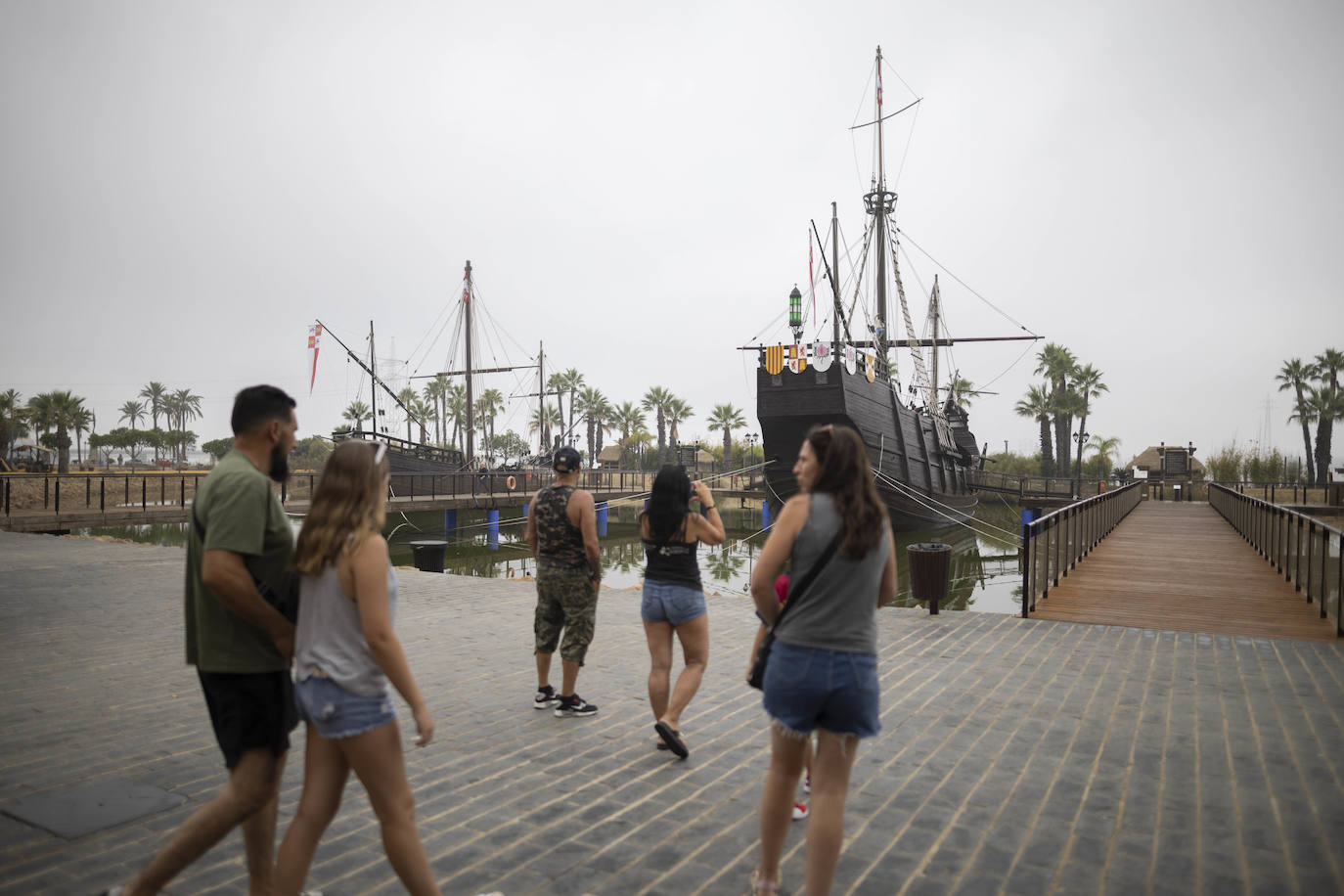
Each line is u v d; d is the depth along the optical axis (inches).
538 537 213.0
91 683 249.3
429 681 251.8
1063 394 2593.5
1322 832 140.0
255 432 101.0
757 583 106.4
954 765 174.2
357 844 135.8
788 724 103.5
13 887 119.0
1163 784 162.9
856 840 137.5
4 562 565.6
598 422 4003.4
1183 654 284.7
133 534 1222.9
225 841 136.6
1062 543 481.7
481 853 133.3
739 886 121.9
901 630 329.7
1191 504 1429.6
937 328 2057.1
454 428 4256.9
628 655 287.0
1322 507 1369.3
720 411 3373.5
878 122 1807.3
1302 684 243.8
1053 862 129.3
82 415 2691.9
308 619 94.1
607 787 162.6
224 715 97.8
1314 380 2755.9
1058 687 240.5
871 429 1264.8
